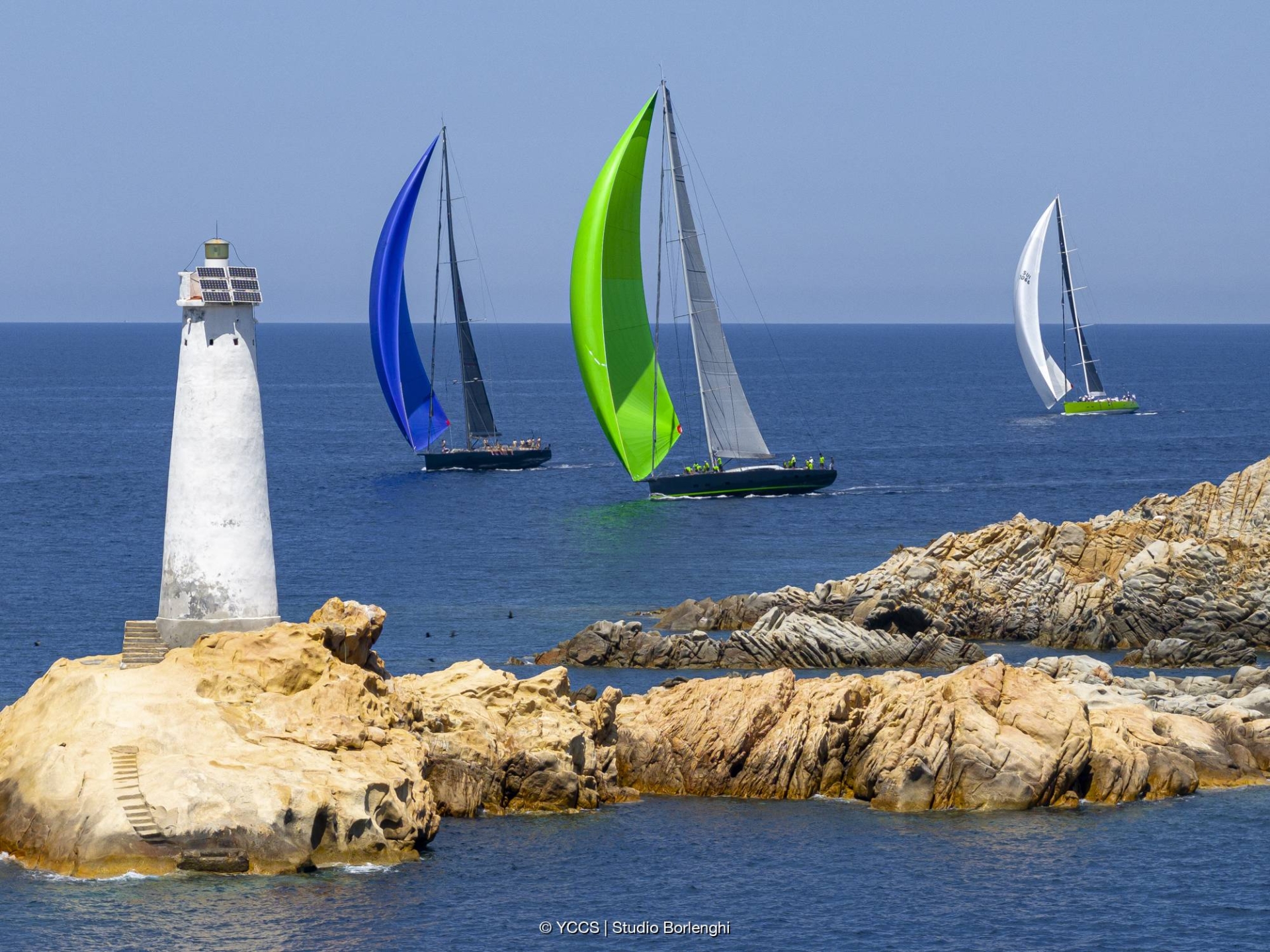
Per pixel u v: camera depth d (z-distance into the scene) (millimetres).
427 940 148625
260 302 181375
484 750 187500
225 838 159875
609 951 148750
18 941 143625
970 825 185375
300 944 146000
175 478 180375
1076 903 162375
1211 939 154250
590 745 194500
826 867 171625
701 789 198125
